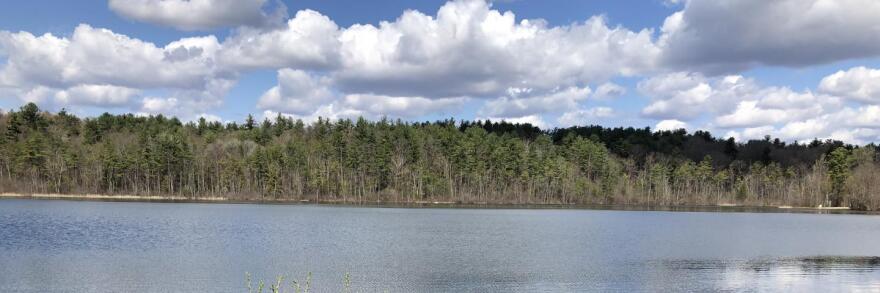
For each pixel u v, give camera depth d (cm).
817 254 5888
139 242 5984
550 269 4738
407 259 5206
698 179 19512
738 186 19438
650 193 18512
